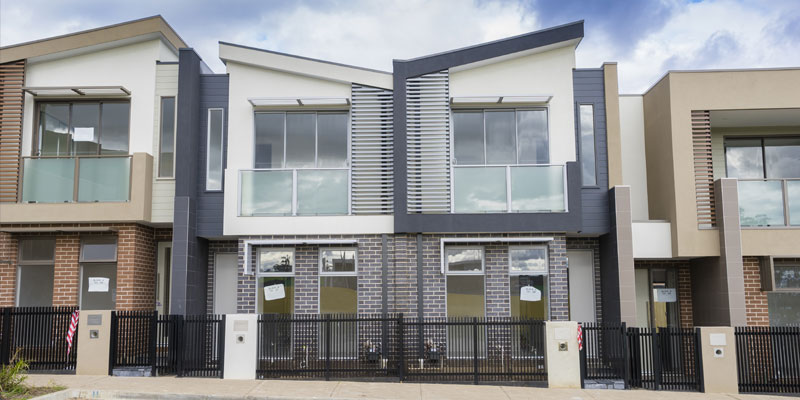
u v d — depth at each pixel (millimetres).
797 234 13148
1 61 13797
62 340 11789
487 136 13672
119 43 13938
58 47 13797
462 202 12969
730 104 13375
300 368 11578
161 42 14156
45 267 13812
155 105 13852
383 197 13281
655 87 14305
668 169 13578
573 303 14148
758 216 13430
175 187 13125
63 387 9984
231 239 14188
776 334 11352
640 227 13438
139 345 11727
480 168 13055
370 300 12820
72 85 13992
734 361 11195
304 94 13719
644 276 14797
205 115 13742
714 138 15281
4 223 13250
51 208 13148
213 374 11625
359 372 11727
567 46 13711
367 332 12430
